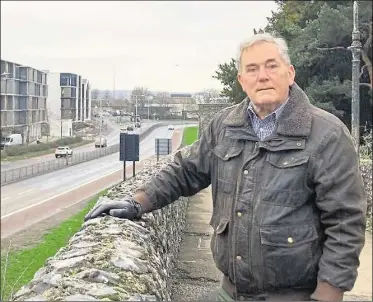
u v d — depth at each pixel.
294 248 2.53
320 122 2.59
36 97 45.94
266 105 2.62
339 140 2.55
